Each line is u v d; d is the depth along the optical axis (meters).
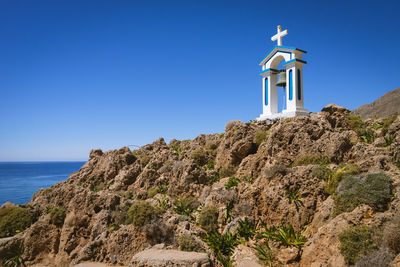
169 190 27.36
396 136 20.06
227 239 18.27
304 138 22.34
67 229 23.08
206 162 32.66
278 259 15.46
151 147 46.25
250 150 27.19
